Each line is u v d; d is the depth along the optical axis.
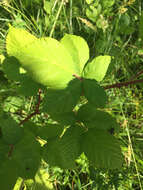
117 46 0.58
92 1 0.57
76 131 0.24
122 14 0.58
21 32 0.22
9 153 0.19
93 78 0.22
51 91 0.20
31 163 0.19
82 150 0.23
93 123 0.24
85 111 0.25
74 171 0.44
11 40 0.22
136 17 0.63
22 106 0.47
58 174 0.43
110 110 0.52
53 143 0.24
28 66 0.21
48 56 0.21
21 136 0.20
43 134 0.25
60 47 0.21
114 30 0.59
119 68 0.59
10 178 0.18
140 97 0.55
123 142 0.49
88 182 0.45
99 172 0.43
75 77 0.21
